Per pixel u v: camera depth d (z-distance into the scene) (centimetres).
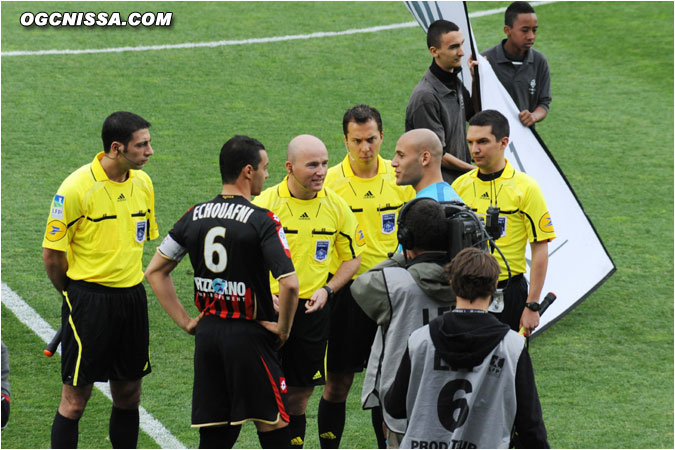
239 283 1517
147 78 4244
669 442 1950
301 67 4419
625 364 2286
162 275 1570
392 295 1376
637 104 4119
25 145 3544
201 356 1559
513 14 2705
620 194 3309
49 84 4125
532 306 1867
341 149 3641
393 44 4716
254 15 5050
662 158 3616
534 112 2758
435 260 1387
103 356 1792
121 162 1753
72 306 1780
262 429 1593
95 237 1764
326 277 1848
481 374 1229
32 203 3111
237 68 4391
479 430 1241
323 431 1925
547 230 1862
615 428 2002
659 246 2934
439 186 1673
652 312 2550
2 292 2575
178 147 3588
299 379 1842
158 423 2005
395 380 1291
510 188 1873
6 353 1538
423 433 1256
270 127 3809
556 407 2084
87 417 2033
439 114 2289
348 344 1894
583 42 4744
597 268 2575
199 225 1527
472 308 1248
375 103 4075
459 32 2244
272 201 1812
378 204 1942
